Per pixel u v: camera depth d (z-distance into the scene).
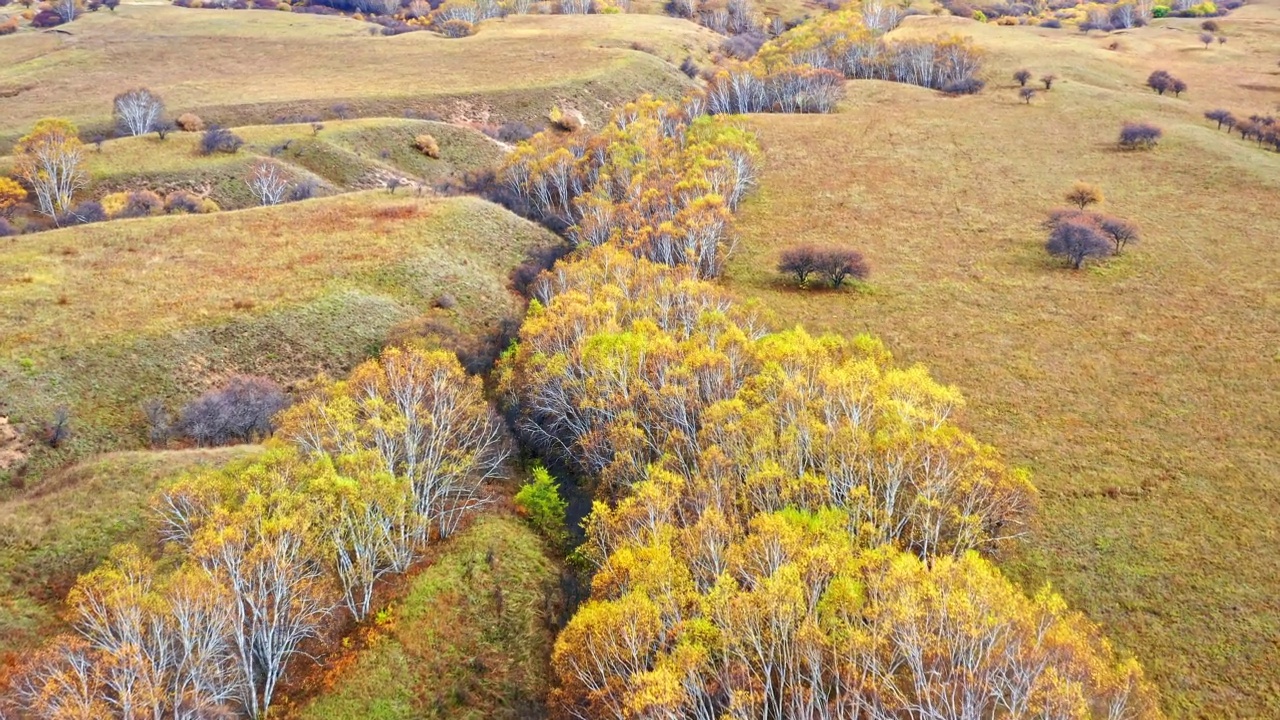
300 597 36.22
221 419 52.12
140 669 29.50
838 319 63.19
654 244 69.44
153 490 43.47
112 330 58.41
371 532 39.66
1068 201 81.62
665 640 30.92
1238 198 77.88
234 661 34.66
